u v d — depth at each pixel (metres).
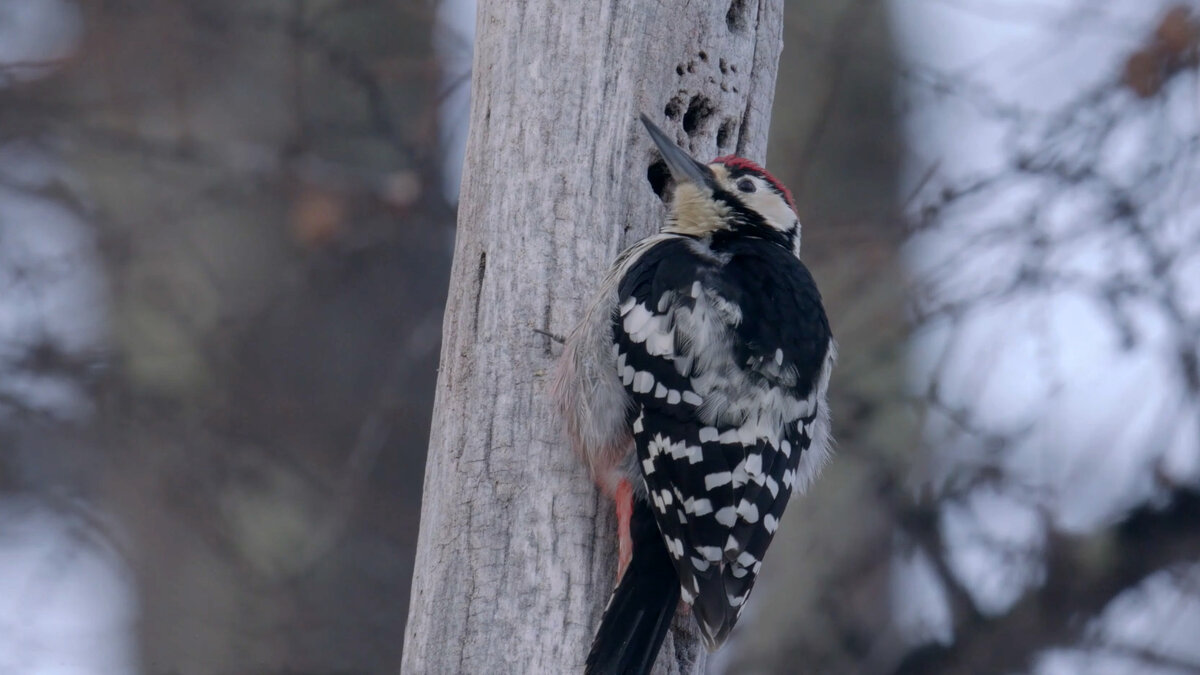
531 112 8.29
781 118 13.90
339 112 14.11
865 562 12.61
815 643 12.57
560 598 7.70
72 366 13.65
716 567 7.30
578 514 7.79
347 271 13.97
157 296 13.98
